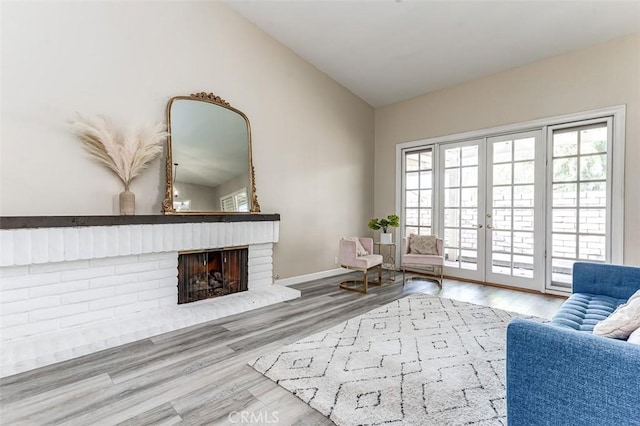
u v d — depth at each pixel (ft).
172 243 9.96
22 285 7.66
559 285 13.03
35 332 7.82
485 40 12.49
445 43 12.98
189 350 7.82
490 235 15.01
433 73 15.23
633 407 3.08
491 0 10.50
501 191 14.64
